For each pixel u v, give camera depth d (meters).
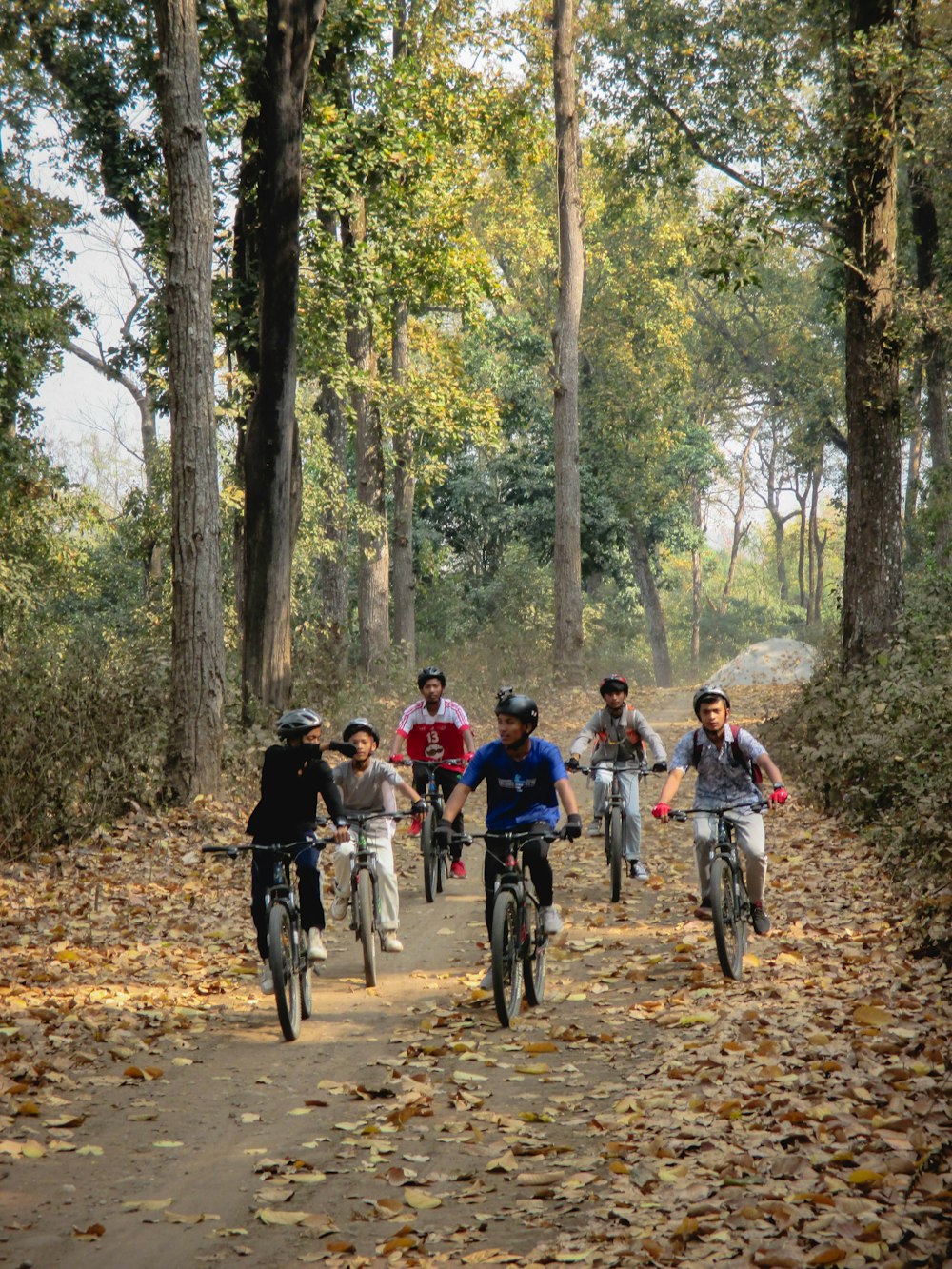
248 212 20.52
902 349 18.05
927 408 32.66
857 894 10.07
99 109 21.12
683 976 8.20
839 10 20.58
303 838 7.52
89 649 14.58
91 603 38.41
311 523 30.25
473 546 48.69
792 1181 4.69
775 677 35.38
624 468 48.56
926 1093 5.45
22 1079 6.31
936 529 30.23
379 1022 7.53
